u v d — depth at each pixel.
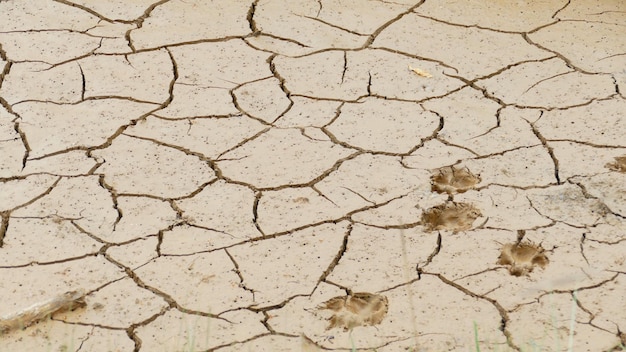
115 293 2.62
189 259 2.68
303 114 2.98
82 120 2.97
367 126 2.95
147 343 2.54
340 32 3.20
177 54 3.13
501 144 2.90
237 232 2.73
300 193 2.80
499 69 3.09
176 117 2.98
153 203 2.79
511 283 2.62
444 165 2.86
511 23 3.22
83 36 3.19
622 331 2.54
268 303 2.60
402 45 3.16
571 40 3.17
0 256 2.69
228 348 2.53
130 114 2.98
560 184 2.81
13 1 3.29
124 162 2.87
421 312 2.58
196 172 2.85
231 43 3.17
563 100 3.00
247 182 2.83
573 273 2.63
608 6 3.28
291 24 3.22
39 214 2.77
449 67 3.10
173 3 3.29
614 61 3.10
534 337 2.53
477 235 2.71
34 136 2.93
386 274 2.64
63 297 2.60
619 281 2.62
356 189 2.81
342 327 2.56
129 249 2.70
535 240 2.70
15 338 2.54
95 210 2.78
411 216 2.75
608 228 2.71
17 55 3.13
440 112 2.98
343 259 2.67
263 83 3.06
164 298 2.61
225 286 2.63
